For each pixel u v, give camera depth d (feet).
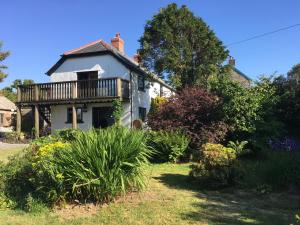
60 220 22.04
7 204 25.39
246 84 56.80
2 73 101.45
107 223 21.22
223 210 23.41
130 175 25.44
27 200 24.39
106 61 87.61
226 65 87.86
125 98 82.33
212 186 28.89
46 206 24.23
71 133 35.19
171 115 45.44
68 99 82.99
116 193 25.08
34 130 86.12
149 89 96.84
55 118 89.45
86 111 86.58
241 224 20.79
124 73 86.17
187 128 43.88
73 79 90.27
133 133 26.35
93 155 24.16
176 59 82.07
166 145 42.14
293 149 43.98
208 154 29.84
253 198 26.48
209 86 51.29
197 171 29.76
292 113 52.08
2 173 27.43
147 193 27.04
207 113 44.39
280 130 47.73
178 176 33.94
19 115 87.86
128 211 23.04
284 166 28.96
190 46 84.74
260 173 30.48
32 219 22.40
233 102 44.34
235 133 45.83
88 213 23.06
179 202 24.99
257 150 44.19
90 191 24.43
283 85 55.36
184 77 84.58
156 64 83.56
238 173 29.37
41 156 25.75
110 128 27.37
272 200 25.93
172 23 83.92
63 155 24.56
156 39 84.17
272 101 48.70
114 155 24.57
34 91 86.48
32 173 26.99
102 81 81.35
